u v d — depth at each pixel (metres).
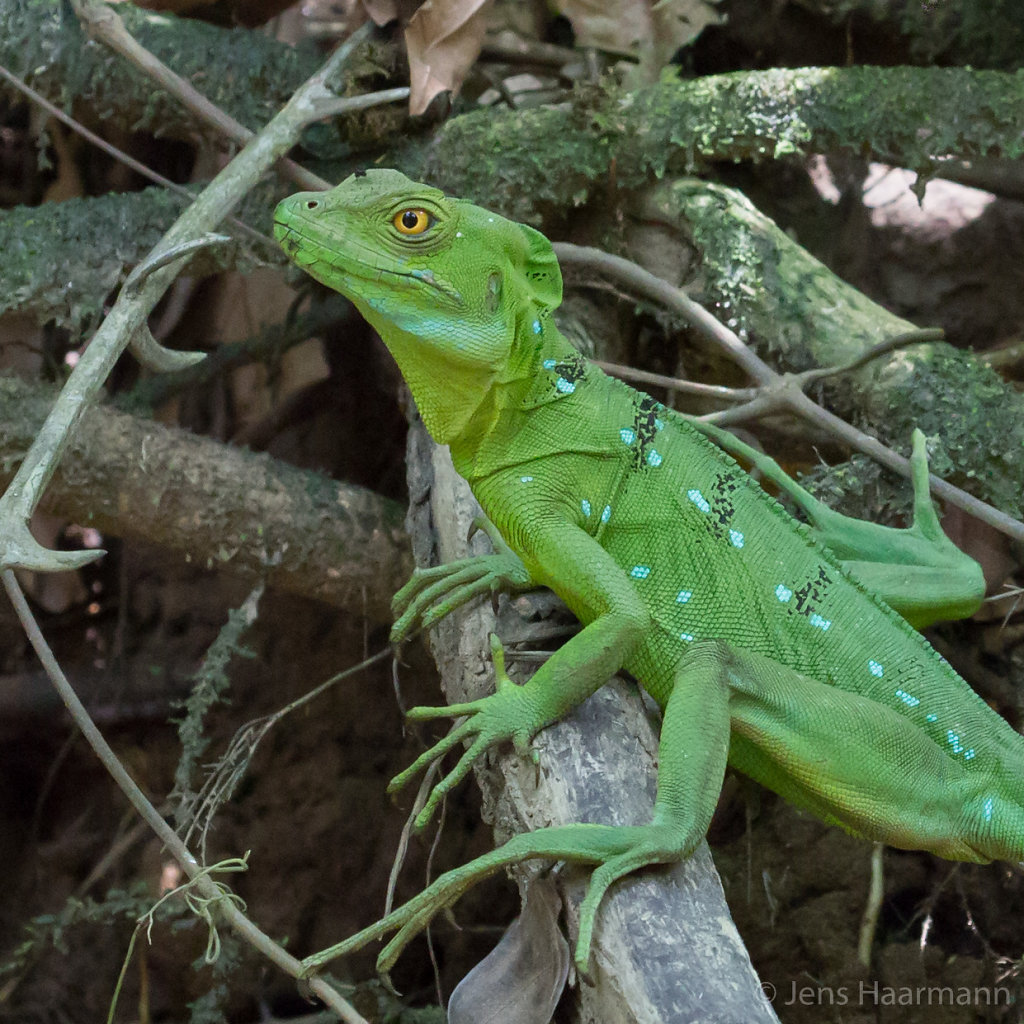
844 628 0.84
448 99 0.95
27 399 0.93
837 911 0.97
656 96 0.95
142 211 0.94
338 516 0.95
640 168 0.95
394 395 1.02
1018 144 0.95
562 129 0.95
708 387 0.92
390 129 0.95
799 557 0.85
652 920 0.79
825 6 1.02
